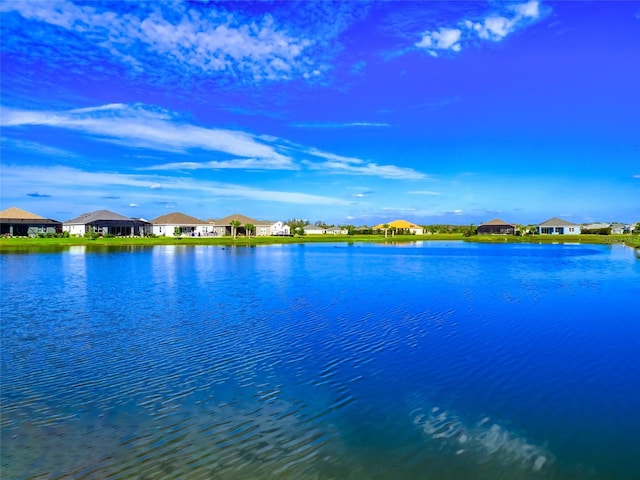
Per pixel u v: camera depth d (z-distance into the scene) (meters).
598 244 102.81
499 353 14.08
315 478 7.42
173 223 133.88
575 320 18.77
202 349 14.55
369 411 9.91
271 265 46.06
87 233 103.62
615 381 11.64
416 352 14.20
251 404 10.27
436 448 8.34
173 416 9.67
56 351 14.40
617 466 7.77
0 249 70.06
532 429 9.06
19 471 7.64
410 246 93.88
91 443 8.55
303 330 17.03
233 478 7.42
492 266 45.19
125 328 17.44
